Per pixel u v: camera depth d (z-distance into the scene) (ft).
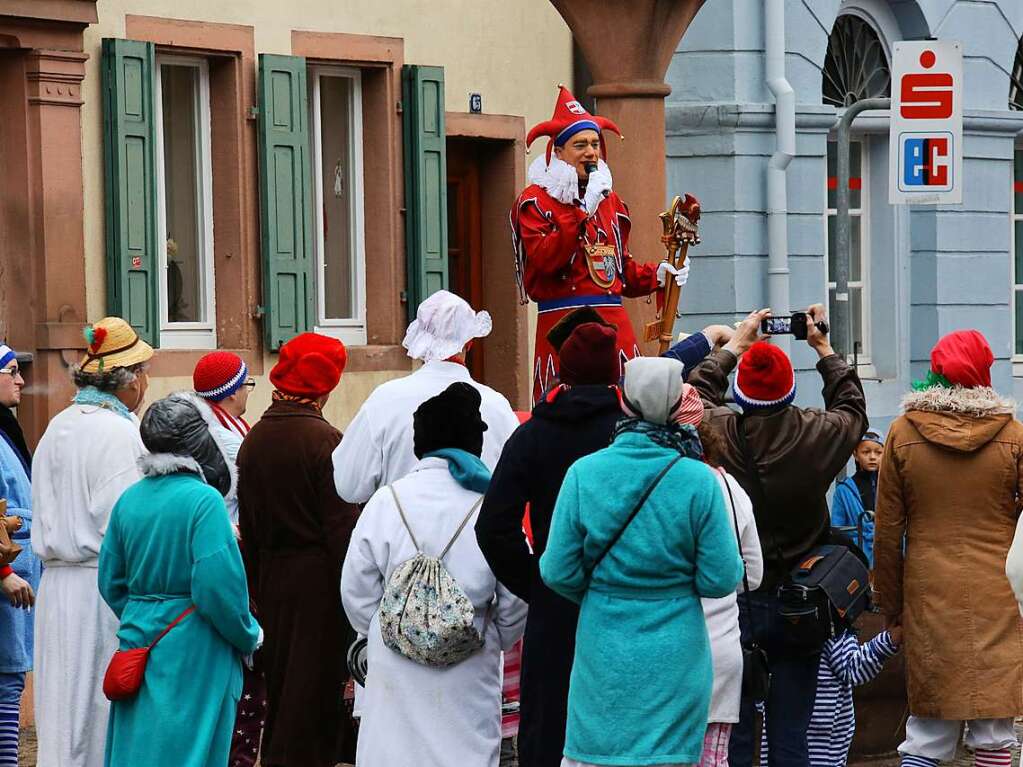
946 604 35.60
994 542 35.68
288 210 57.47
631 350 43.86
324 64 59.62
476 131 63.57
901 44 50.80
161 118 55.52
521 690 29.22
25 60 50.21
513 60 65.05
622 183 52.80
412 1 61.41
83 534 34.40
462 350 33.65
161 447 30.45
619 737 26.58
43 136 50.47
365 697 29.25
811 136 70.38
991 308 78.13
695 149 68.74
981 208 77.56
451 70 62.80
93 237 52.39
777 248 68.85
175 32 54.34
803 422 32.81
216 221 56.75
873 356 76.43
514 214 43.60
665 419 27.12
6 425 39.81
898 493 36.06
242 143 56.54
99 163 52.47
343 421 59.31
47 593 35.01
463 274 65.77
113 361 35.12
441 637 28.30
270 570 35.19
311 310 58.34
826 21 71.00
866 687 40.81
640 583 26.71
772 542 32.94
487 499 28.43
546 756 28.73
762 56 68.90
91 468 34.40
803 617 32.65
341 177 61.05
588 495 26.84
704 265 68.90
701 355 36.06
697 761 27.02
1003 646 35.55
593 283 43.32
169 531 30.07
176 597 30.27
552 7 66.49
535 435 28.58
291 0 57.72
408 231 61.46
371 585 29.30
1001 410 35.63
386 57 60.54
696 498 26.68
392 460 33.04
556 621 28.68
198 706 30.09
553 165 43.24
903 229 76.18
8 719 38.09
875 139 76.33
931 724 36.50
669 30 52.54
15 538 39.14
